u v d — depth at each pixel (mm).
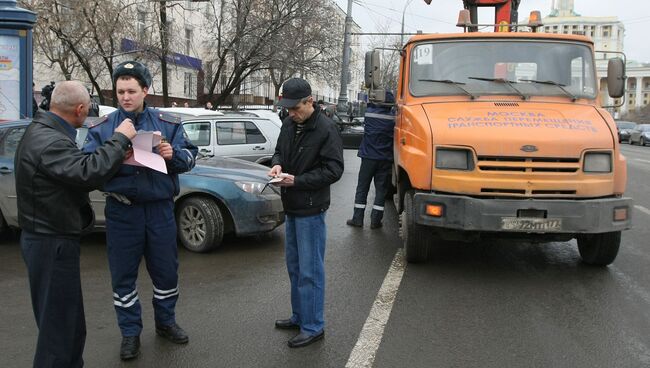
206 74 27844
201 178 6535
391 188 9672
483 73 6402
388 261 6320
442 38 6656
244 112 10898
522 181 5266
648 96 97250
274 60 21109
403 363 3812
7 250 6746
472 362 3836
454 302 5008
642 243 7410
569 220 5211
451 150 5438
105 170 3021
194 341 4141
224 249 6797
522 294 5246
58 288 3057
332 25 23125
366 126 7914
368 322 4520
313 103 4004
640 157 24703
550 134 5309
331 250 6777
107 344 4094
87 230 3371
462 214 5301
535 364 3818
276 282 5535
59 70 23266
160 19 20141
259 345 4082
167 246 3945
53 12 17188
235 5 21047
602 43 75938
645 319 4648
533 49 6477
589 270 6070
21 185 2994
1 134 7004
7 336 4199
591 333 4348
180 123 3986
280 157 4195
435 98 6324
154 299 4070
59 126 3082
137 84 3730
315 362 3816
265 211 6680
